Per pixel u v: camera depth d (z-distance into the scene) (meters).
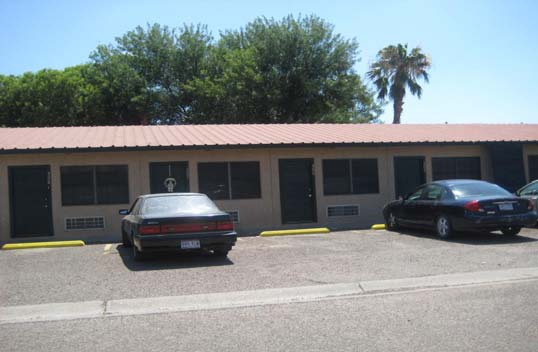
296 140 16.56
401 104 39.03
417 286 7.90
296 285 8.03
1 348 5.45
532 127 22.14
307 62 38.06
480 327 5.74
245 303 7.16
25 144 14.78
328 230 15.07
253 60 37.06
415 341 5.35
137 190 15.58
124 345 5.46
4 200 14.72
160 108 39.94
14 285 8.44
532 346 5.12
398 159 18.02
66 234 15.10
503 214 11.98
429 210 13.19
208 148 15.38
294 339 5.52
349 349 5.17
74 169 15.25
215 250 10.93
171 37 40.69
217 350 5.23
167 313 6.73
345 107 39.94
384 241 12.60
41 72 38.66
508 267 8.95
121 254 11.57
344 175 17.45
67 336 5.83
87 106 38.94
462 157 18.62
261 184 16.61
